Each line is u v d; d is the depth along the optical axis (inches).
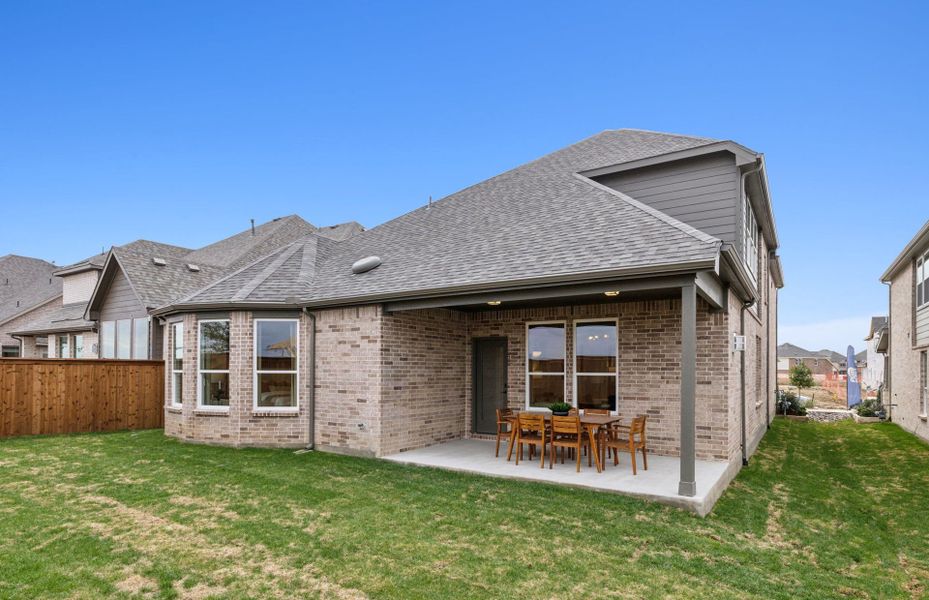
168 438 498.3
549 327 471.8
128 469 363.9
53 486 319.6
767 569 219.0
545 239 398.3
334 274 494.6
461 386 502.0
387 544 231.6
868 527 287.1
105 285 790.5
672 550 231.5
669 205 464.4
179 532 243.3
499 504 287.9
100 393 557.6
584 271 320.5
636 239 343.3
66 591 186.2
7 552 218.5
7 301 1262.3
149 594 185.3
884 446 562.9
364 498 298.2
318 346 453.1
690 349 294.0
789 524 281.6
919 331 650.2
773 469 426.9
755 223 571.2
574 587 195.3
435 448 444.5
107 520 258.4
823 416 963.3
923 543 266.8
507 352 488.4
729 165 440.8
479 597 186.9
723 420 382.3
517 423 387.2
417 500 294.7
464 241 457.7
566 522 261.1
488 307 475.5
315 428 450.6
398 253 491.5
